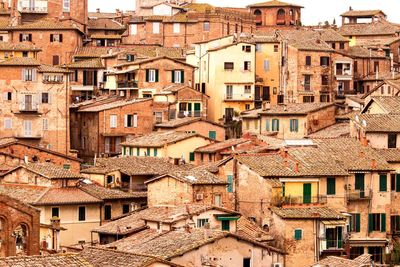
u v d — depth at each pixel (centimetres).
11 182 17012
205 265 12619
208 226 13838
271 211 15038
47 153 19562
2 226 11119
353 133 17600
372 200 15900
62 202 16275
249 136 19812
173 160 19138
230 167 15675
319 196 15462
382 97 18312
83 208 16500
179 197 15450
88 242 15500
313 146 16325
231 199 15550
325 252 14900
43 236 15588
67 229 16288
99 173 18088
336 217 14988
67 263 8925
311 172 15462
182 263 12606
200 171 15750
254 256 13388
